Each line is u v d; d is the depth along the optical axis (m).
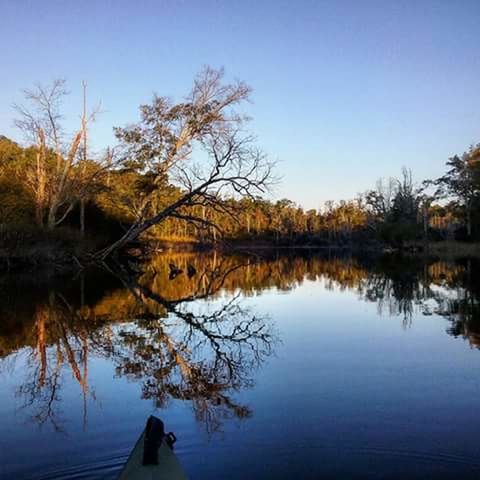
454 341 13.62
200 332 15.32
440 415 8.09
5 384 9.97
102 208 48.88
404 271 39.75
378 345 13.27
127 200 41.38
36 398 9.12
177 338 14.38
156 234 80.69
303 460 6.52
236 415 8.14
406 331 15.13
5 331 14.98
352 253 85.75
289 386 9.71
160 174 37.50
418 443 7.01
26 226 33.22
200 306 20.89
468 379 10.08
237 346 13.36
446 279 31.81
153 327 15.96
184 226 90.19
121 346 13.27
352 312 19.03
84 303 20.62
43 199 36.62
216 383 9.95
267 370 10.88
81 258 37.38
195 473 6.21
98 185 38.88
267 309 20.17
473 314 18.08
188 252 77.88
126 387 9.73
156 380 10.21
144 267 42.03
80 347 13.10
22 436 7.42
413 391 9.33
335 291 26.36
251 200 34.47
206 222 36.00
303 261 59.53
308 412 8.25
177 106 36.22
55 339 13.98
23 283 26.86
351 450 6.79
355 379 10.14
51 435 7.45
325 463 6.42
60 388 9.71
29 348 12.94
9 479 6.14
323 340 14.02
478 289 25.92
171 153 37.06
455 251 73.56
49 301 20.86
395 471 6.23
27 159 49.06
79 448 6.99
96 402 8.90
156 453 5.79
